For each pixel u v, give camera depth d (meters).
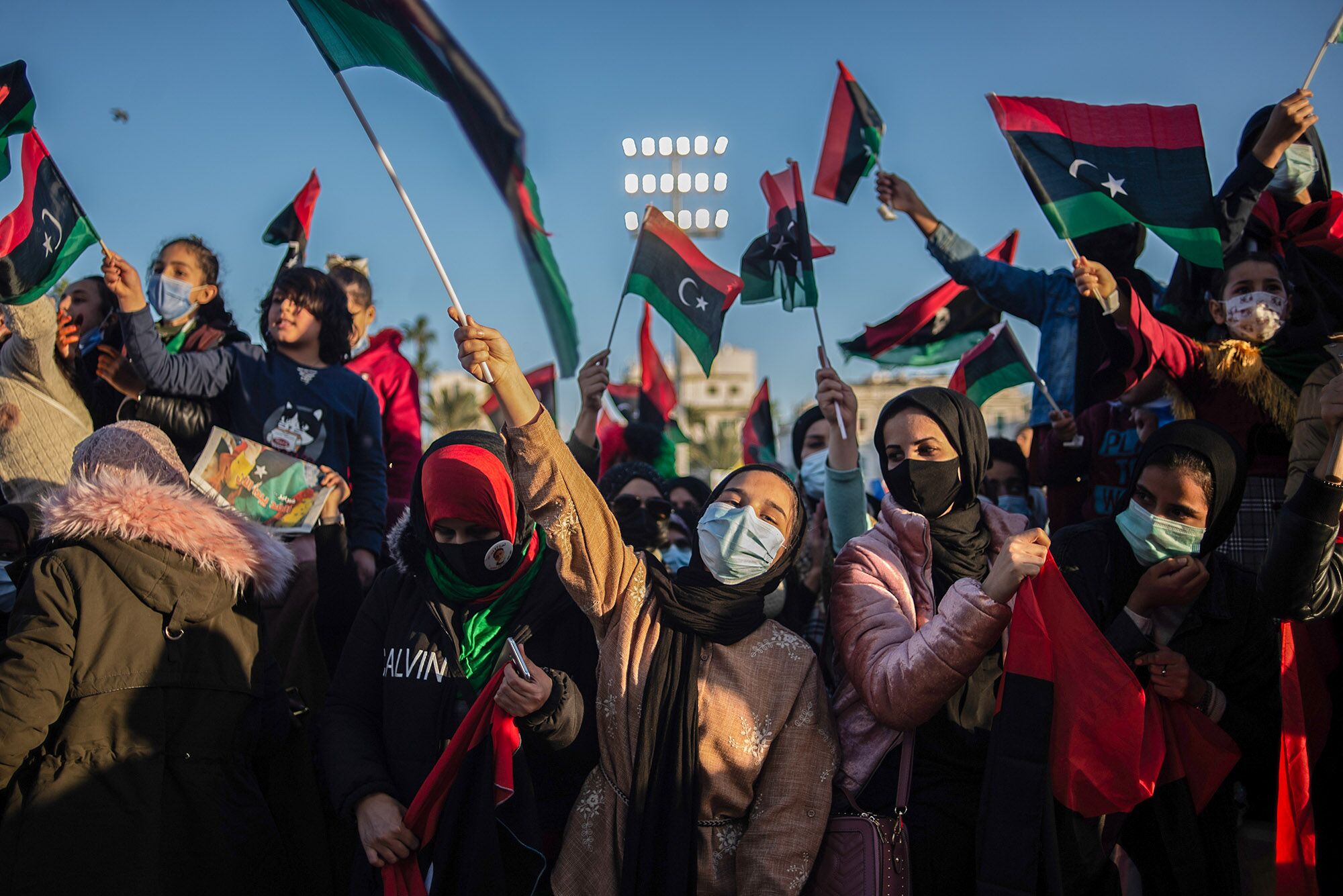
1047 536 3.05
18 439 4.45
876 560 3.38
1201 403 4.27
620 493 4.70
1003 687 3.01
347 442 4.82
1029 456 6.11
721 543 3.16
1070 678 3.01
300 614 4.42
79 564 3.13
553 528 3.06
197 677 3.21
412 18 2.70
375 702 3.36
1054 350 5.46
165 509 3.21
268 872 3.31
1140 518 3.25
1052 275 5.54
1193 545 3.21
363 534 4.73
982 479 3.55
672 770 3.00
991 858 2.90
